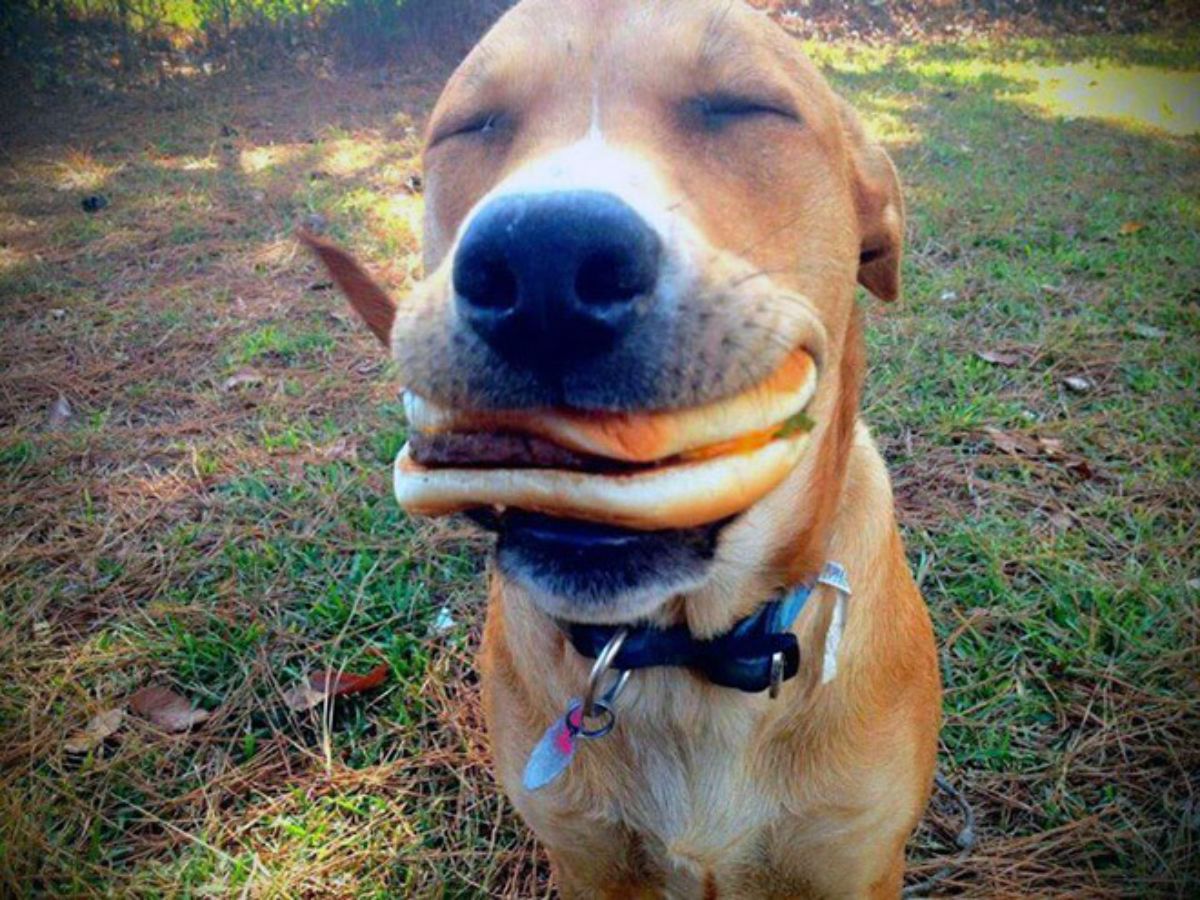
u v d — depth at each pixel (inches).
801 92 15.3
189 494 34.2
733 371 10.8
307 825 23.0
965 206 57.2
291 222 58.1
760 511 14.7
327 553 30.8
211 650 27.4
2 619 28.7
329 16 102.3
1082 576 28.3
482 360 10.4
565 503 10.8
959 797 23.2
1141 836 22.0
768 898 18.5
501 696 18.1
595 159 11.6
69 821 22.9
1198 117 81.4
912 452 34.2
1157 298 44.4
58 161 71.6
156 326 45.9
